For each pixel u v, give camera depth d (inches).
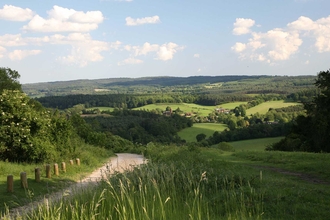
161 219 278.8
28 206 400.2
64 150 994.7
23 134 848.9
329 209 339.9
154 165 438.6
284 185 446.9
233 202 334.3
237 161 844.6
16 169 671.1
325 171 616.7
